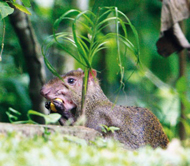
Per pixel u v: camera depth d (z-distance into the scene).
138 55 7.55
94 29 7.64
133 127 9.88
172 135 12.32
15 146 4.87
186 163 4.98
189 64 19.09
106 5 10.16
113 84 18.94
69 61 14.85
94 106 9.98
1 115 17.39
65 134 6.52
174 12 10.66
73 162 4.55
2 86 16.89
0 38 15.80
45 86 10.12
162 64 18.69
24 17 13.09
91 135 6.94
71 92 10.02
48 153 4.68
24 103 17.38
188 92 14.82
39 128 6.12
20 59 16.30
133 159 4.99
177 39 10.95
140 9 17.36
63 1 16.41
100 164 4.57
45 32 16.88
